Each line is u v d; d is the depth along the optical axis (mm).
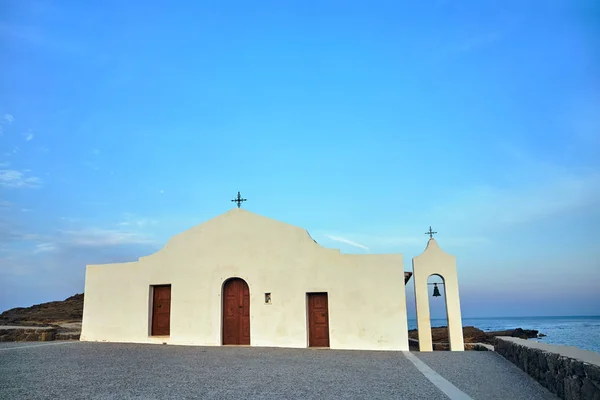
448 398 7688
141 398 7641
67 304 31328
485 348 15148
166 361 11961
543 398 7758
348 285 15703
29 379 9289
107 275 18062
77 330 20531
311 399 7625
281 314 15992
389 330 15125
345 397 7758
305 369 10742
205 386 8633
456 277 16812
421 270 17062
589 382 6637
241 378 9492
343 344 15320
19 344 16203
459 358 12617
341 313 15570
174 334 16703
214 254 16984
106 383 8875
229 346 15945
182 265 17203
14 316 27672
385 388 8508
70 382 8969
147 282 17453
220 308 16516
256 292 16359
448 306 16609
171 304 16984
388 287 15430
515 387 8625
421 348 16375
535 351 9273
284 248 16453
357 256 15836
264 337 15969
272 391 8219
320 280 15930
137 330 17172
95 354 13344
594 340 42969
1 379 9297
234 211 17250
